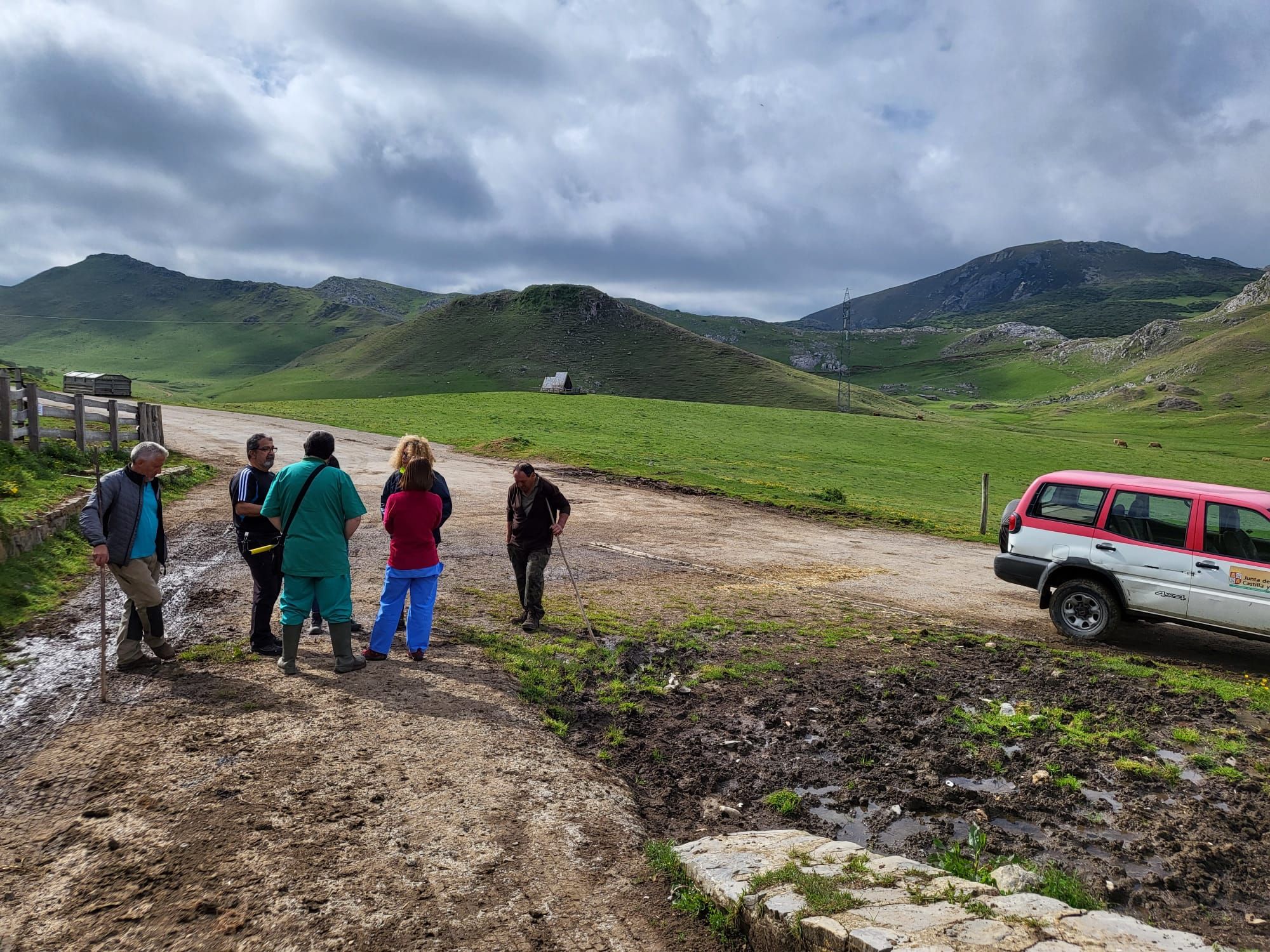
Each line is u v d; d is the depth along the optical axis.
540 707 6.15
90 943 3.15
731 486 24.58
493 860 3.94
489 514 16.27
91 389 54.53
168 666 6.41
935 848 4.59
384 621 6.70
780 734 6.18
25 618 7.55
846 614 10.16
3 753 4.79
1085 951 3.00
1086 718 6.67
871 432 58.28
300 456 24.09
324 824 4.12
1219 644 9.60
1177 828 4.91
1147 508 9.34
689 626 8.99
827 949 3.09
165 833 3.95
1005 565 10.18
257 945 3.19
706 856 4.04
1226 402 177.12
